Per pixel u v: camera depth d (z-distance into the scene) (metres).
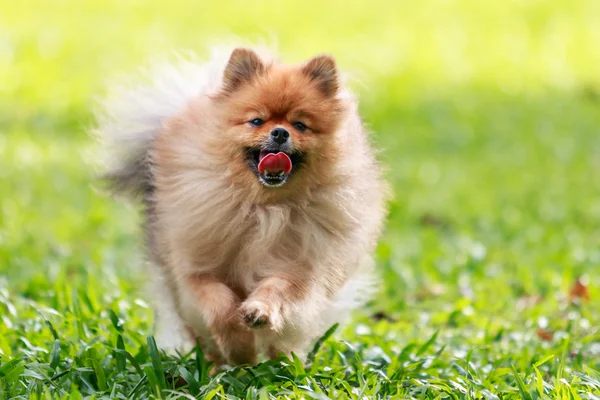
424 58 33.97
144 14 36.81
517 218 18.48
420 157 23.84
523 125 27.53
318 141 8.54
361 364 8.82
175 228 8.81
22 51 31.06
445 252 15.66
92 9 37.12
